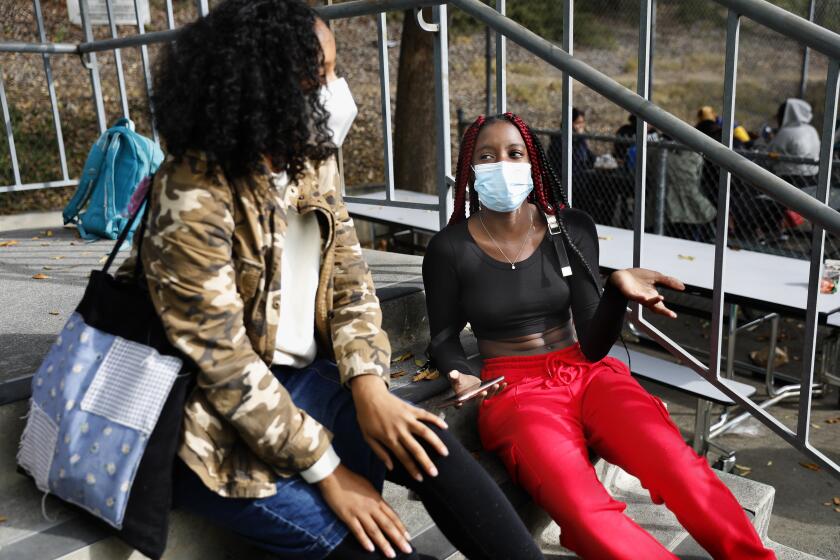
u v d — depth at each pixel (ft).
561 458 7.29
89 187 13.20
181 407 5.26
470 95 46.98
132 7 17.31
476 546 5.65
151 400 5.23
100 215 12.95
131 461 5.19
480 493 5.57
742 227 23.56
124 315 5.49
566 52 8.68
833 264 14.96
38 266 11.12
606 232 18.34
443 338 8.18
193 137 5.13
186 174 5.14
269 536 5.47
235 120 4.97
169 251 5.08
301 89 5.21
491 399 8.06
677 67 53.62
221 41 5.03
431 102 28.71
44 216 15.28
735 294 13.38
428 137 28.94
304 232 6.05
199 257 5.08
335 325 6.09
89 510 5.35
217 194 5.16
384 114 10.68
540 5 57.21
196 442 5.30
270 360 5.64
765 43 50.88
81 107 35.78
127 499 5.22
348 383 5.77
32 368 7.14
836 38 6.86
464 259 8.27
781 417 17.17
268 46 5.05
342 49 49.01
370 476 5.71
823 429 16.57
